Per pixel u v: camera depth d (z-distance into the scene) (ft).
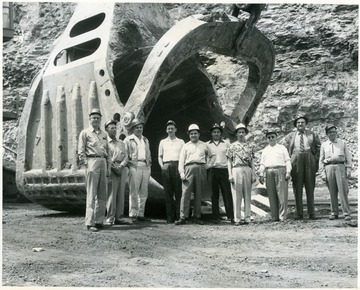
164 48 34.35
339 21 74.28
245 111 43.04
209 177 35.09
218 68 77.46
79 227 31.01
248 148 33.68
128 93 45.21
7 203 60.49
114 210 31.89
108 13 38.86
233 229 30.55
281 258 22.40
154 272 19.92
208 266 20.98
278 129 71.72
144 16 41.70
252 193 45.52
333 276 19.35
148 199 36.19
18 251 23.44
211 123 44.11
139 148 33.37
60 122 37.14
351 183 64.03
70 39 39.65
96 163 29.32
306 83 73.05
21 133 39.42
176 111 45.88
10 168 62.54
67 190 36.50
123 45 38.27
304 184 34.76
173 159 34.27
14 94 83.30
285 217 34.04
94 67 36.01
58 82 37.81
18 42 85.66
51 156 37.78
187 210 33.27
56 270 19.99
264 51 41.78
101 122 35.22
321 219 34.14
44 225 32.07
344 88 71.77
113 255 22.94
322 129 70.74
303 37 74.54
